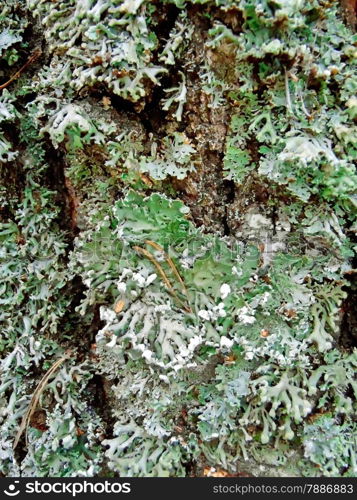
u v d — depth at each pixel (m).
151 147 0.15
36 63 0.16
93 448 0.15
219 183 0.15
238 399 0.14
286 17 0.12
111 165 0.14
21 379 0.16
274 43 0.13
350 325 0.16
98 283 0.15
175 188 0.15
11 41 0.15
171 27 0.14
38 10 0.14
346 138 0.13
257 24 0.13
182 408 0.15
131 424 0.15
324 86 0.14
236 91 0.14
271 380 0.14
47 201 0.16
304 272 0.15
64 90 0.14
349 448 0.14
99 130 0.14
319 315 0.15
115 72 0.13
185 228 0.14
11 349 0.16
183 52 0.14
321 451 0.14
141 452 0.14
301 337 0.14
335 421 0.14
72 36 0.14
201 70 0.14
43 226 0.16
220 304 0.14
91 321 0.16
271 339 0.14
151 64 0.14
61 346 0.16
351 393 0.15
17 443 0.15
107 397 0.16
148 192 0.15
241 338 0.14
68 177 0.15
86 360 0.16
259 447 0.14
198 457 0.15
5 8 0.15
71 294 0.16
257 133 0.14
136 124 0.15
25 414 0.15
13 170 0.16
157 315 0.14
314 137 0.13
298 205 0.14
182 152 0.15
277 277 0.15
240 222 0.15
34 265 0.16
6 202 0.16
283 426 0.14
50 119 0.14
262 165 0.14
